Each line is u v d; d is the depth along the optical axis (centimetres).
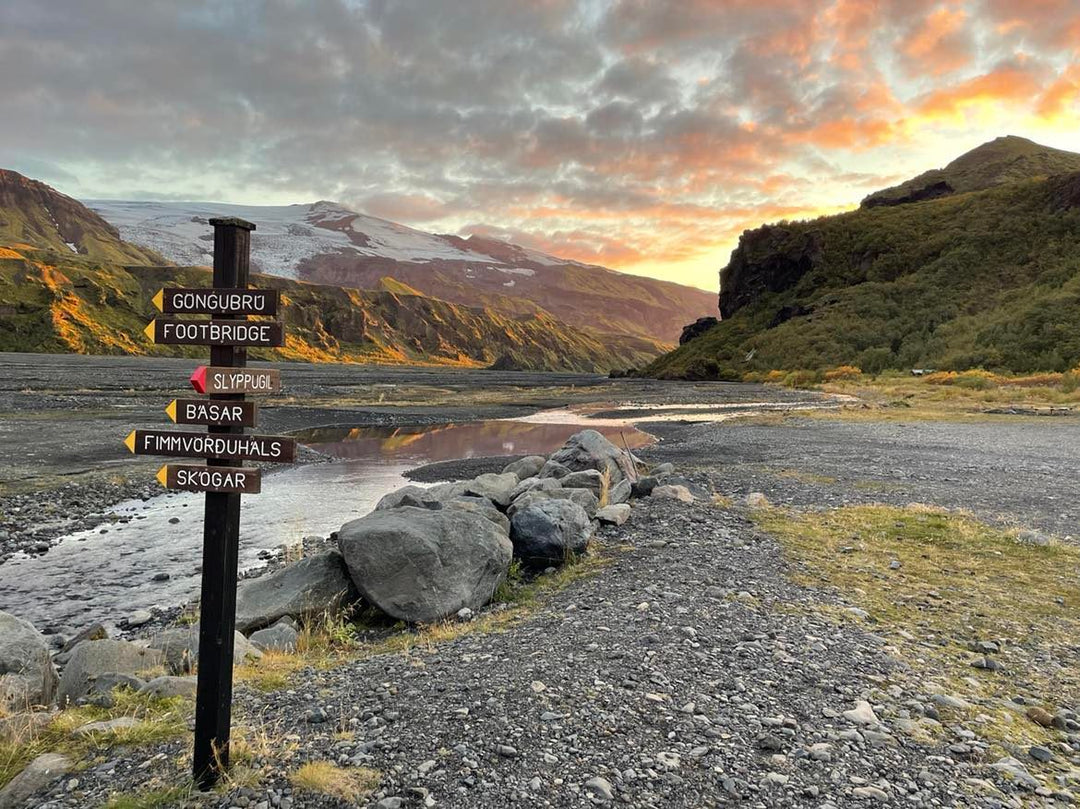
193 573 682
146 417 1994
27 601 604
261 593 512
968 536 662
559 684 356
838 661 393
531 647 410
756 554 601
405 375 7200
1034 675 393
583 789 281
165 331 290
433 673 376
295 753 298
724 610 464
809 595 504
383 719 323
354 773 284
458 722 321
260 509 1006
